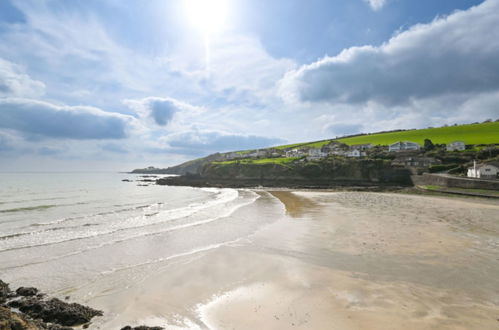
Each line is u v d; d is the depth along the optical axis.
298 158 103.19
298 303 7.91
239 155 143.88
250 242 14.80
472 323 6.71
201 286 9.30
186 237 16.03
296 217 21.94
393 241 14.15
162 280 9.85
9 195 40.31
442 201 31.20
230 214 23.80
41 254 12.73
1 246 13.92
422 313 7.20
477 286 8.91
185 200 37.00
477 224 17.95
